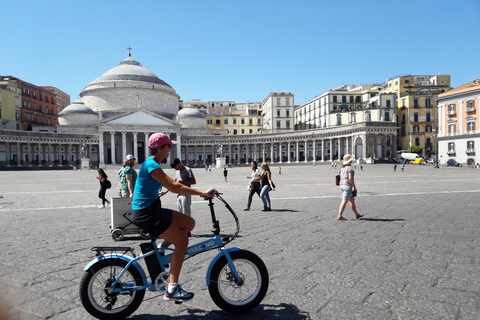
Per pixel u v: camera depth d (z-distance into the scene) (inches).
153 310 180.2
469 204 556.1
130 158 403.9
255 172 524.1
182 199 375.9
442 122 2541.8
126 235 364.5
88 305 165.5
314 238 329.7
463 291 197.5
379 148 3073.3
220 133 3998.5
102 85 3639.3
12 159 3048.7
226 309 171.9
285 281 216.2
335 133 3157.0
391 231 358.3
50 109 3762.3
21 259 268.7
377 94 3408.0
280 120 3964.1
